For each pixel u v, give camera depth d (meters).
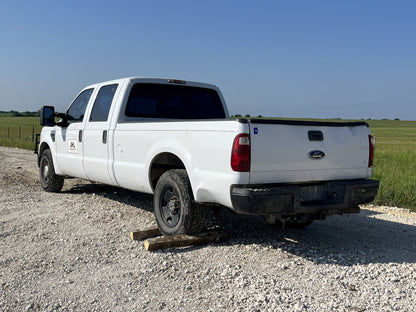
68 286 3.90
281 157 4.42
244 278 4.00
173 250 4.84
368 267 4.38
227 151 4.33
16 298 3.66
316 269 4.27
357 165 5.02
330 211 4.79
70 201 7.33
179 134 4.97
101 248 4.93
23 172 11.34
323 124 4.74
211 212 6.55
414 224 6.54
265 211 4.25
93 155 6.70
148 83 6.50
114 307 3.49
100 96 6.82
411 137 68.00
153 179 5.61
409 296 3.68
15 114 158.62
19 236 5.38
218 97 7.28
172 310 3.42
